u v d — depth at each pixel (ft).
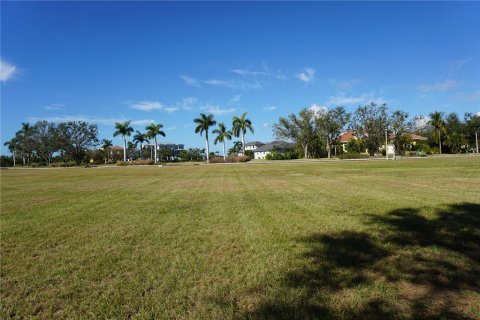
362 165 102.78
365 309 11.11
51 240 21.04
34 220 27.48
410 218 23.25
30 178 86.74
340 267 14.70
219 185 54.54
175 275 14.60
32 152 299.99
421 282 13.05
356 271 14.23
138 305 12.05
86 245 19.72
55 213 30.55
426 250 16.46
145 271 15.20
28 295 13.21
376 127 228.63
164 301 12.25
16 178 87.92
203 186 53.47
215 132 244.83
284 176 70.03
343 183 49.65
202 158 380.99
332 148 271.28
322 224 22.67
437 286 12.68
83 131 296.10
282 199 35.40
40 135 289.74
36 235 22.38
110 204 35.35
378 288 12.60
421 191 37.11
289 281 13.47
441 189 38.45
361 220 23.30
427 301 11.55
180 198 39.04
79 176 90.79
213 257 16.81
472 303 11.35
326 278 13.64
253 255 16.83
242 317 10.95
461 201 29.30
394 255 15.92
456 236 18.58
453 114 305.53
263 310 11.30
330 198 34.53
